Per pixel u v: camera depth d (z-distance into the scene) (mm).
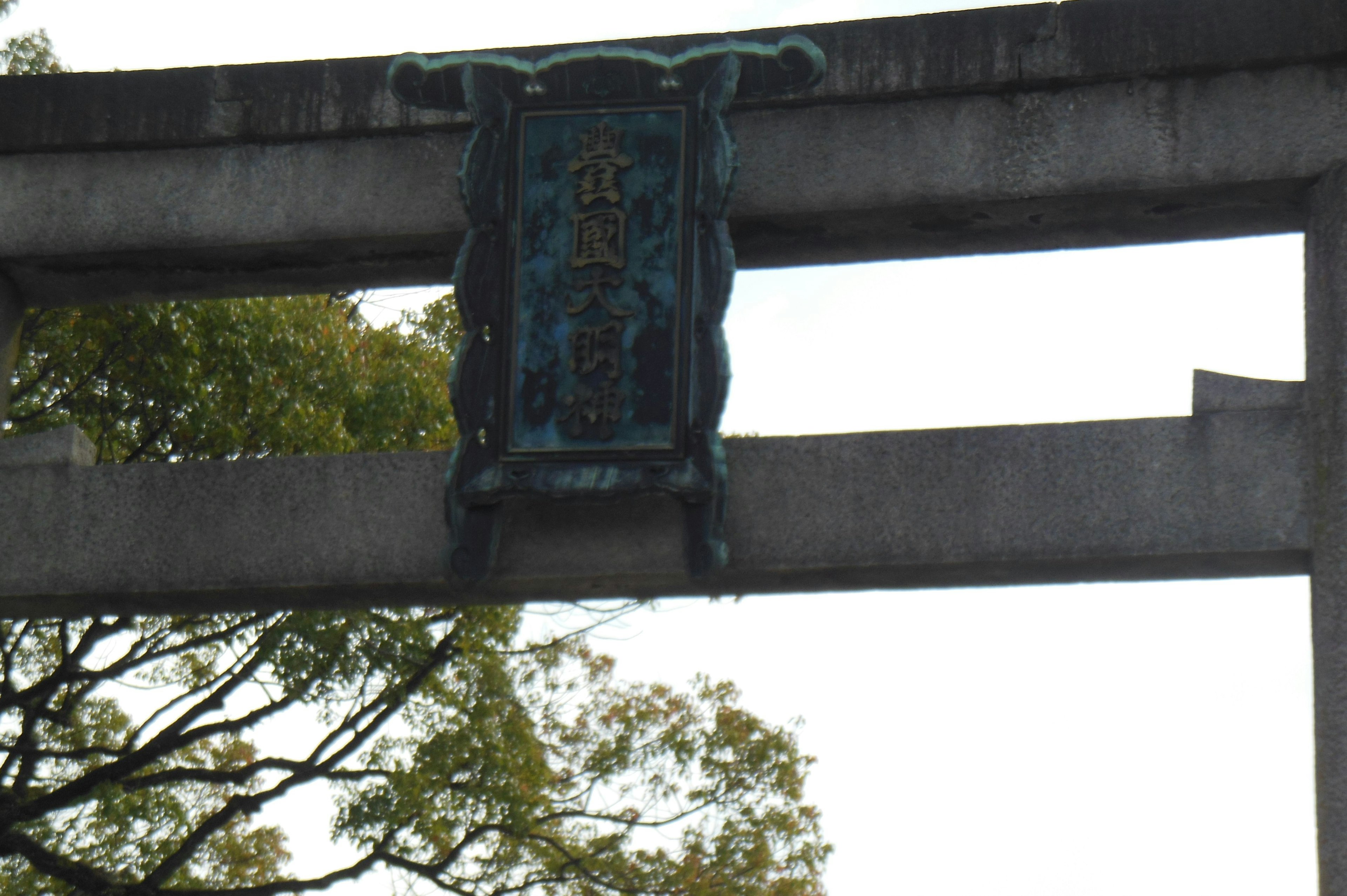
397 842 12617
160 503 6758
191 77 7254
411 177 7023
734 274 6391
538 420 6340
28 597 6684
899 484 6359
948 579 6375
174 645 13000
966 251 6973
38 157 7281
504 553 6484
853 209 6703
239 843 15188
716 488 6199
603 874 13023
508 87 6723
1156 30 6621
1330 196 6363
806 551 6332
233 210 7090
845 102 6828
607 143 6590
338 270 7238
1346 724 5836
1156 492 6176
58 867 11383
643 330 6371
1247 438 6195
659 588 6512
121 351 11914
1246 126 6492
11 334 7324
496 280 6520
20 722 12672
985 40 6742
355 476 6711
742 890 13156
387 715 12820
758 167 6781
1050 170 6602
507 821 12664
